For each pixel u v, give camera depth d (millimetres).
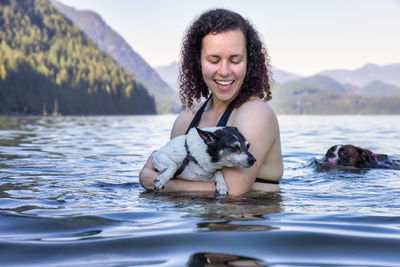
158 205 2973
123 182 4219
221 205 2953
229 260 1787
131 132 16891
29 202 3102
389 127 23172
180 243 2025
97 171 5133
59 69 155375
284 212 2795
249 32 3488
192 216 2611
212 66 3385
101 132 16578
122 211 2773
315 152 8805
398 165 6672
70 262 1785
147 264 1741
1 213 2705
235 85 3445
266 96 3822
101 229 2316
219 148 3221
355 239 2123
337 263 1765
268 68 3791
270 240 2076
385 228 2371
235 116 3537
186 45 3789
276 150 3578
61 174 4785
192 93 3969
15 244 2039
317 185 4422
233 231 2229
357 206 3125
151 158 3777
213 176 3449
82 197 3330
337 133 16719
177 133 3994
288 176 5242
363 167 6438
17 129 17500
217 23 3312
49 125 23344
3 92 105312
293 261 1783
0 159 6281
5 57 121688
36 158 6543
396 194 3771
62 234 2232
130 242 2053
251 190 3543
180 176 3496
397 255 1886
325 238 2129
